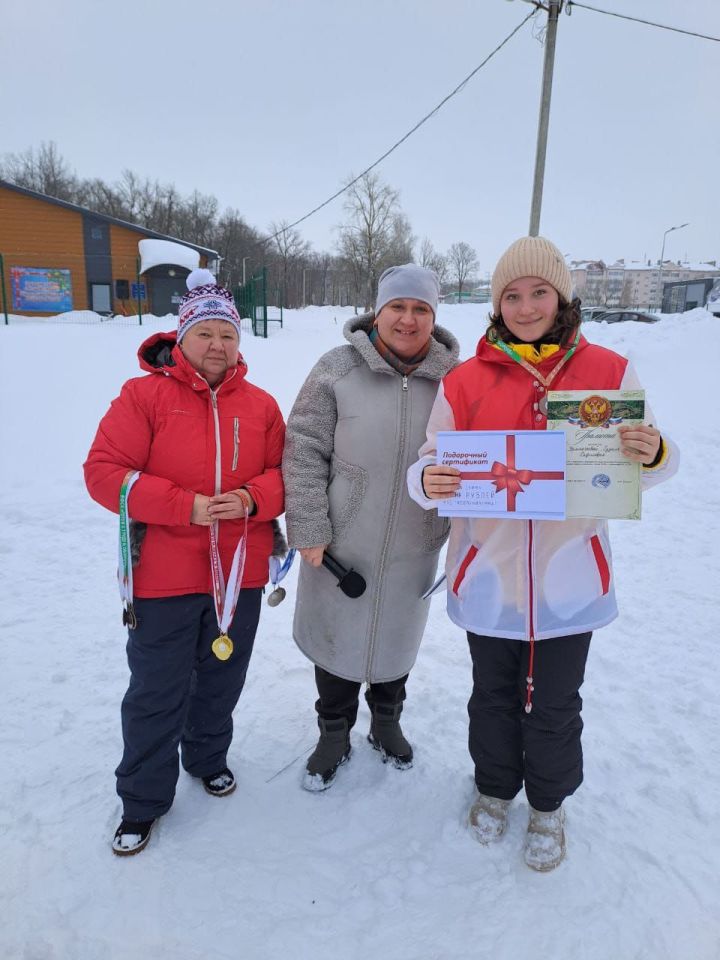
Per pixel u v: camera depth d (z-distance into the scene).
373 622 2.18
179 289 23.72
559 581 1.81
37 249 22.73
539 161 12.32
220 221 55.75
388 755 2.39
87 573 3.87
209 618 2.01
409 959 1.66
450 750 2.45
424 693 2.78
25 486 5.30
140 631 1.89
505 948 1.68
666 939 1.70
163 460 1.89
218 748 2.18
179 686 1.93
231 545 2.00
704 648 3.14
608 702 2.72
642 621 3.43
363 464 2.05
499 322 1.87
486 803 2.08
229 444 1.96
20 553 4.11
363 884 1.87
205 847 1.97
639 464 1.64
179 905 1.78
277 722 2.59
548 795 1.92
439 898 1.83
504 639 1.94
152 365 1.95
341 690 2.28
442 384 1.93
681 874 1.90
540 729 1.90
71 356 9.42
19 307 22.73
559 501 1.67
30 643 3.07
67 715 2.54
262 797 2.20
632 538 4.63
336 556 2.15
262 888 1.84
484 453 1.71
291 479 2.04
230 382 1.98
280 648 3.11
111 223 23.14
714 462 6.41
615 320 19.66
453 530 2.01
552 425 1.67
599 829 2.07
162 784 1.96
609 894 1.84
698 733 2.52
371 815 2.13
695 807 2.15
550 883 1.87
